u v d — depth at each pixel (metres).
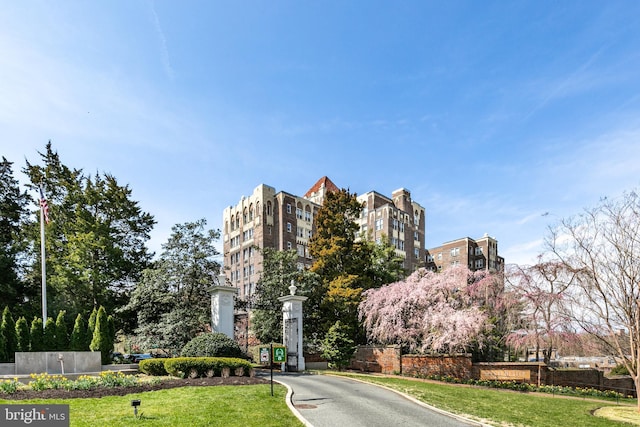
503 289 21.69
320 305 28.97
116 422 8.83
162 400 11.48
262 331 28.41
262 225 56.03
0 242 30.53
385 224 60.44
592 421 11.37
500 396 15.31
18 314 27.00
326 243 31.11
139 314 24.42
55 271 29.44
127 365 20.80
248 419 9.58
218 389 13.53
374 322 25.86
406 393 14.55
